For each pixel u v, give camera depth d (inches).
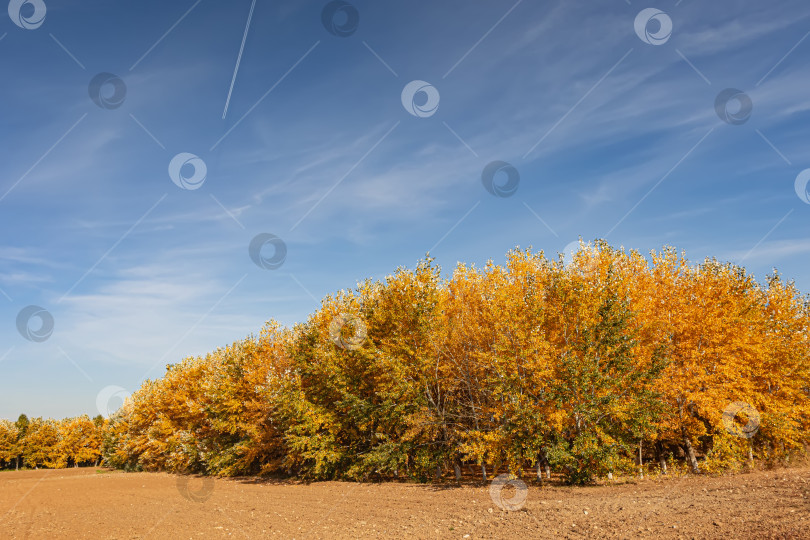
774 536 325.7
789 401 900.0
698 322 847.7
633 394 785.6
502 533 465.4
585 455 746.2
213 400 1469.0
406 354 970.1
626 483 775.7
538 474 849.5
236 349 1596.9
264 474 1441.9
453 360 932.6
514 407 778.8
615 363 783.7
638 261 955.3
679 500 549.3
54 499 1136.8
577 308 808.9
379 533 513.7
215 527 622.2
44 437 3676.2
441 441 988.6
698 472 832.9
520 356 782.5
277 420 1264.8
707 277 890.7
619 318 780.6
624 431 804.0
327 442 1106.7
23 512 925.2
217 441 1546.5
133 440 2277.3
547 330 846.5
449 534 484.4
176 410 1841.8
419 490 874.1
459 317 976.9
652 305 875.4
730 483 657.6
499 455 823.1
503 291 832.9
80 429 3742.6
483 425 941.2
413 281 986.1
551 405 783.1
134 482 1552.7
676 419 840.9
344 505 751.7
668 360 784.3
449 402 1000.2
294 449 1138.0
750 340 868.0
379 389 1030.4
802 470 756.0
